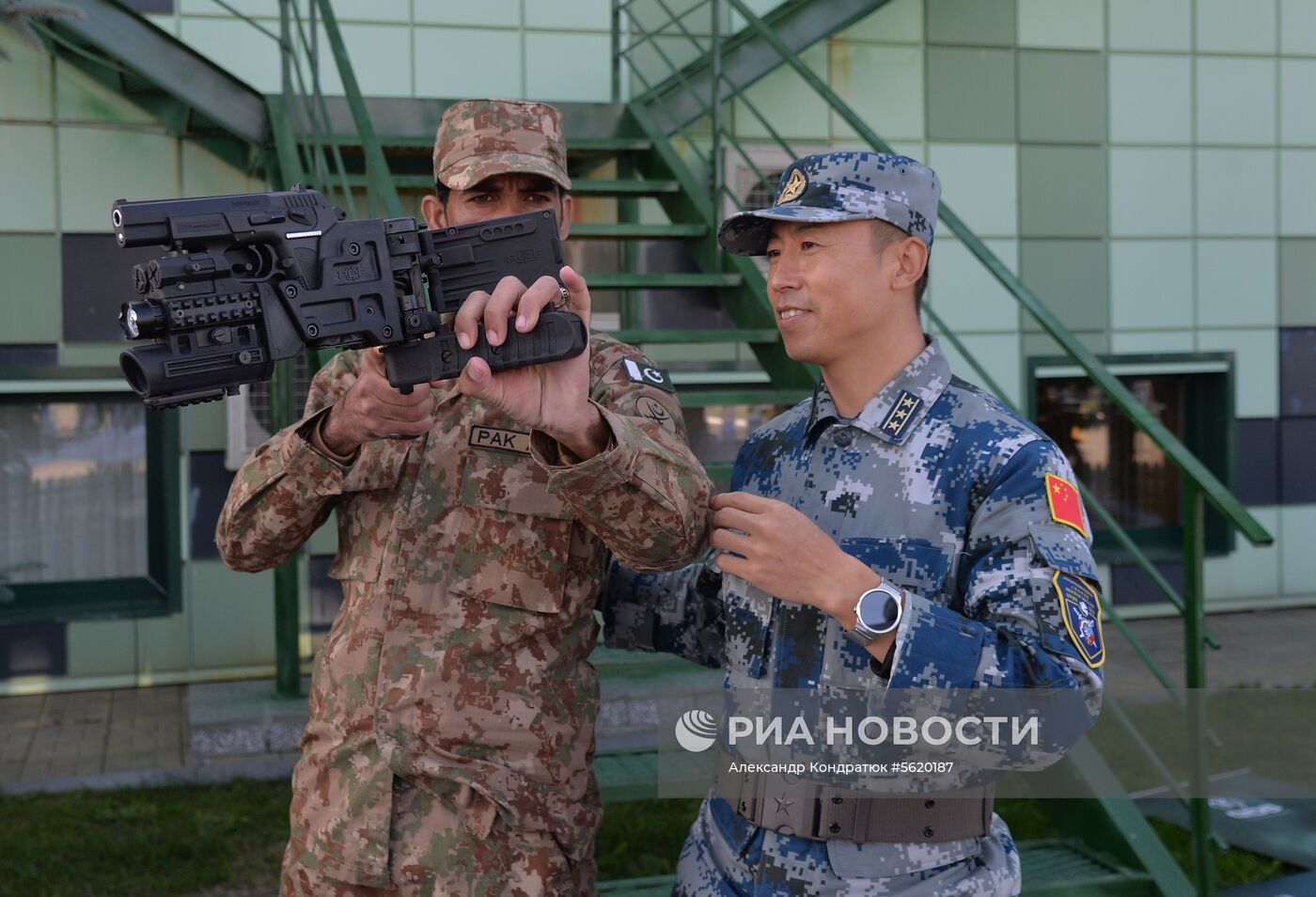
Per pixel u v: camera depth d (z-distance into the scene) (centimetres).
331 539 554
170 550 539
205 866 357
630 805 390
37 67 519
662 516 136
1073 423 650
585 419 131
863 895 137
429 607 162
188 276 118
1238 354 660
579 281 132
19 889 338
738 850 146
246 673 549
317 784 165
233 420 541
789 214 139
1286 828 354
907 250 145
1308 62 665
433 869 155
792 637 145
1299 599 670
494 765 158
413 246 131
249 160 543
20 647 528
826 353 146
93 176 529
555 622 163
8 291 522
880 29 604
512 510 162
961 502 140
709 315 588
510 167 170
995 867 142
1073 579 132
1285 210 665
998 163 624
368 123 365
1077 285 638
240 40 541
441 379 131
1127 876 281
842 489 146
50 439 533
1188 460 263
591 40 580
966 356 320
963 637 127
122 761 448
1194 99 650
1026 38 625
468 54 566
